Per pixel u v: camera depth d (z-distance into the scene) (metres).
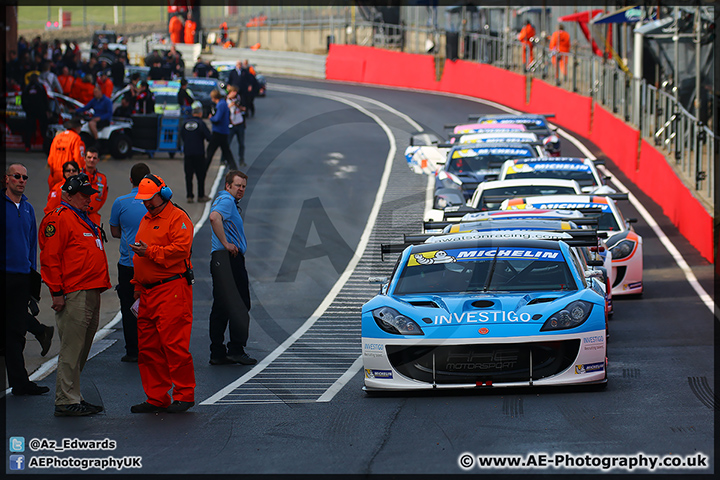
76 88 95.38
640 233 63.19
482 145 63.03
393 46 171.88
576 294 26.00
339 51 178.75
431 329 25.19
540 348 24.84
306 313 43.75
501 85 133.00
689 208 60.06
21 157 80.06
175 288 24.28
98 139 82.56
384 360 25.52
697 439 19.42
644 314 41.47
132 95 88.50
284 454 19.55
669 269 52.75
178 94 92.62
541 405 23.34
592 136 101.56
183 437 21.55
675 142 69.94
